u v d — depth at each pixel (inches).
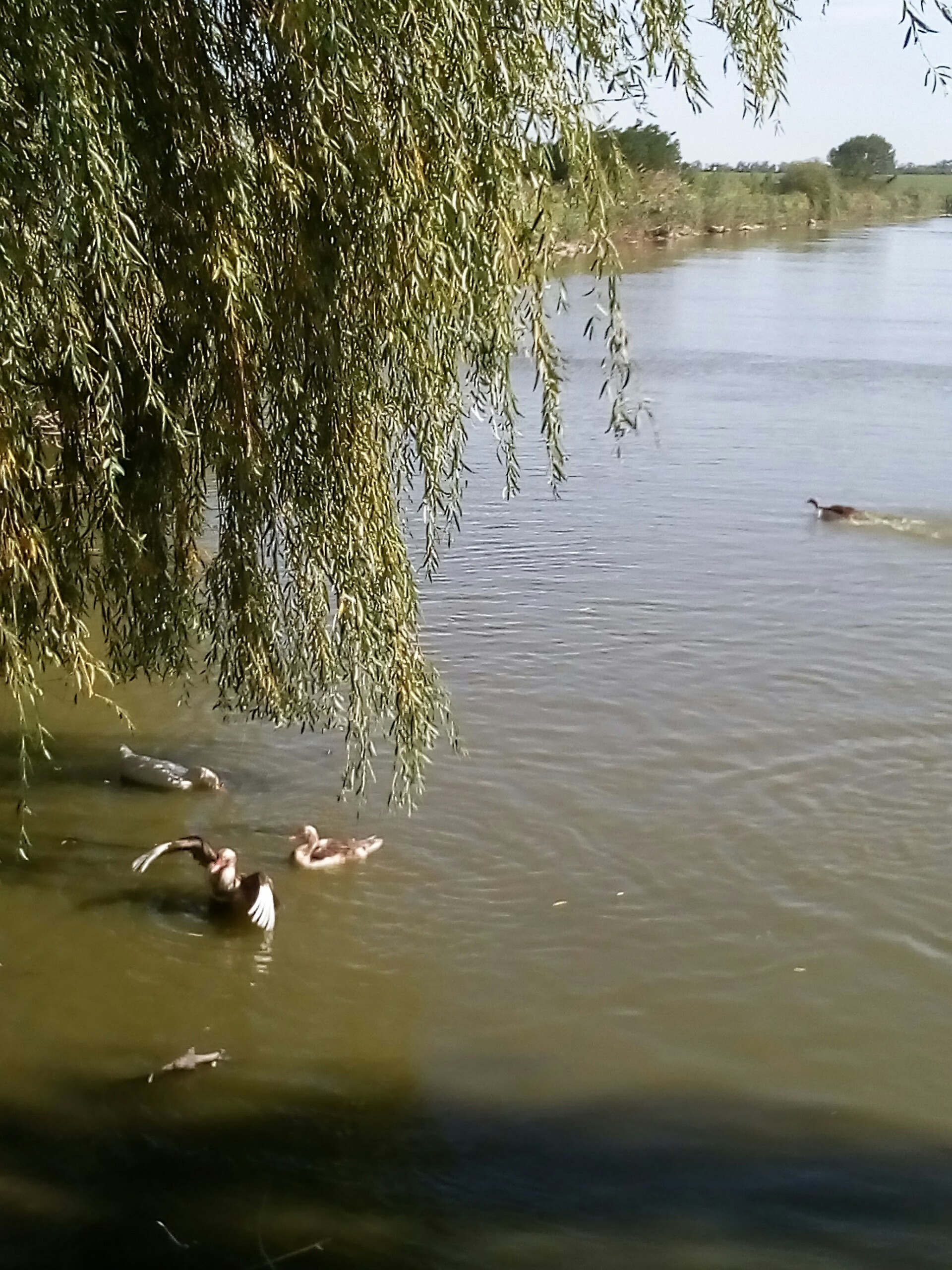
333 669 376.5
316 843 474.0
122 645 396.8
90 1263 291.6
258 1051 371.9
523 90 302.5
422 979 404.2
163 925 436.1
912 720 583.5
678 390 1430.9
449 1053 370.0
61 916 441.1
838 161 3624.5
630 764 542.9
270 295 311.1
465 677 634.8
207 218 292.0
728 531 898.7
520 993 396.8
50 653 322.3
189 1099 349.7
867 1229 304.3
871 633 695.7
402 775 426.0
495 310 312.0
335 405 319.0
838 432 1220.5
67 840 493.0
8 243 258.7
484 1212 310.3
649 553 848.3
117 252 271.0
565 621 716.7
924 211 3735.2
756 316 2042.3
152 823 507.8
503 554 848.3
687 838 484.4
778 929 427.5
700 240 3393.2
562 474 342.6
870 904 440.5
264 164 296.7
